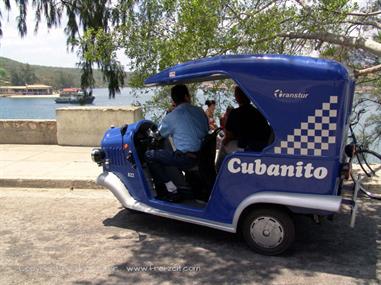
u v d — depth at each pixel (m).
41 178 7.40
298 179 4.30
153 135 5.43
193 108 5.24
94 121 9.91
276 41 6.46
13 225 5.56
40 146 10.16
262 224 4.54
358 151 5.21
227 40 6.12
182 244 4.92
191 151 5.05
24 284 4.03
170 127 5.11
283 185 4.36
